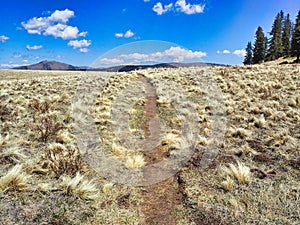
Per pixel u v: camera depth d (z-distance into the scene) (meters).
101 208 5.00
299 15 67.31
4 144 7.20
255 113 11.51
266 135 8.77
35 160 6.44
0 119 9.77
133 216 4.82
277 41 78.56
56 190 5.30
